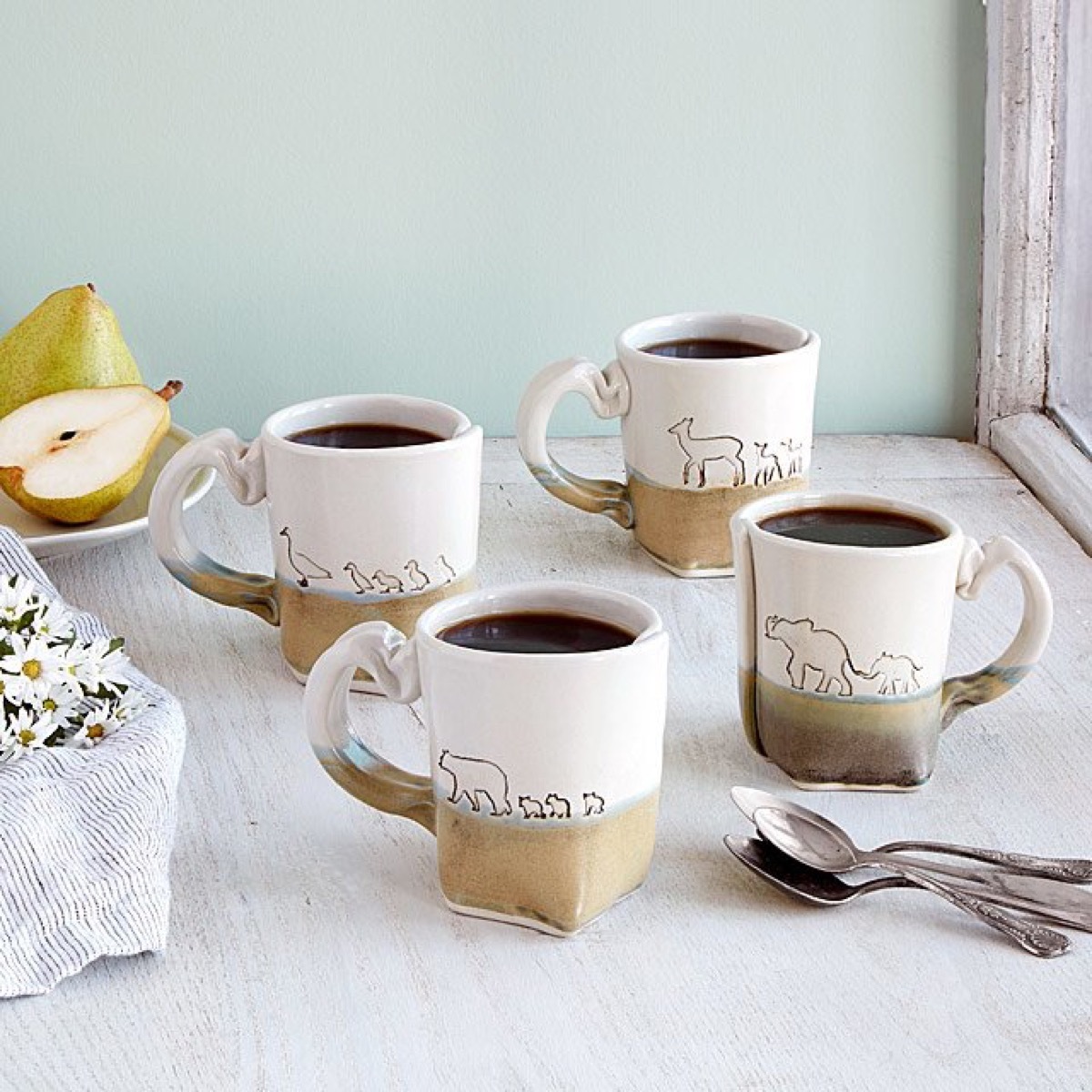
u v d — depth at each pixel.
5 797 1.17
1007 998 1.16
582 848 1.19
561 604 1.22
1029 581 1.29
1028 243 1.65
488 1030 1.15
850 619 1.26
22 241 1.64
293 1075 1.13
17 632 1.26
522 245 1.67
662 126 1.65
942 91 1.66
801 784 1.29
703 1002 1.16
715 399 1.46
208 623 1.45
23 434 1.50
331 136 1.64
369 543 1.34
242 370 1.68
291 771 1.31
